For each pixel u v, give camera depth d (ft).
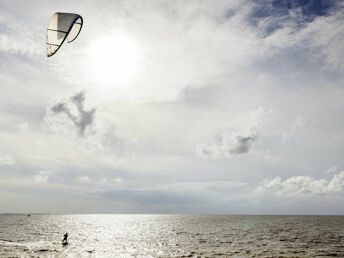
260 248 118.83
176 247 124.98
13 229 231.91
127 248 121.60
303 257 92.89
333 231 222.28
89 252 107.14
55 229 247.29
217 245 131.34
